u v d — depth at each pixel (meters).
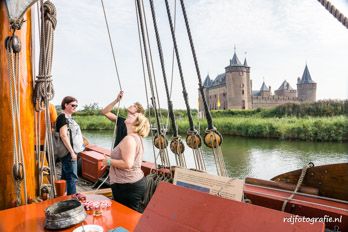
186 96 3.47
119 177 3.04
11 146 2.42
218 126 65.19
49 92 2.69
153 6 3.91
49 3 2.63
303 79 84.25
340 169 2.54
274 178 3.05
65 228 1.90
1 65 2.36
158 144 3.76
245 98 79.62
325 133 47.06
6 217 2.09
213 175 1.80
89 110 62.22
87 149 7.83
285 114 62.34
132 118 3.12
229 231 1.22
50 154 2.78
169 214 1.47
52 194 2.75
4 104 2.38
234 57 85.00
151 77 3.87
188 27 3.53
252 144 48.50
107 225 1.96
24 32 2.54
